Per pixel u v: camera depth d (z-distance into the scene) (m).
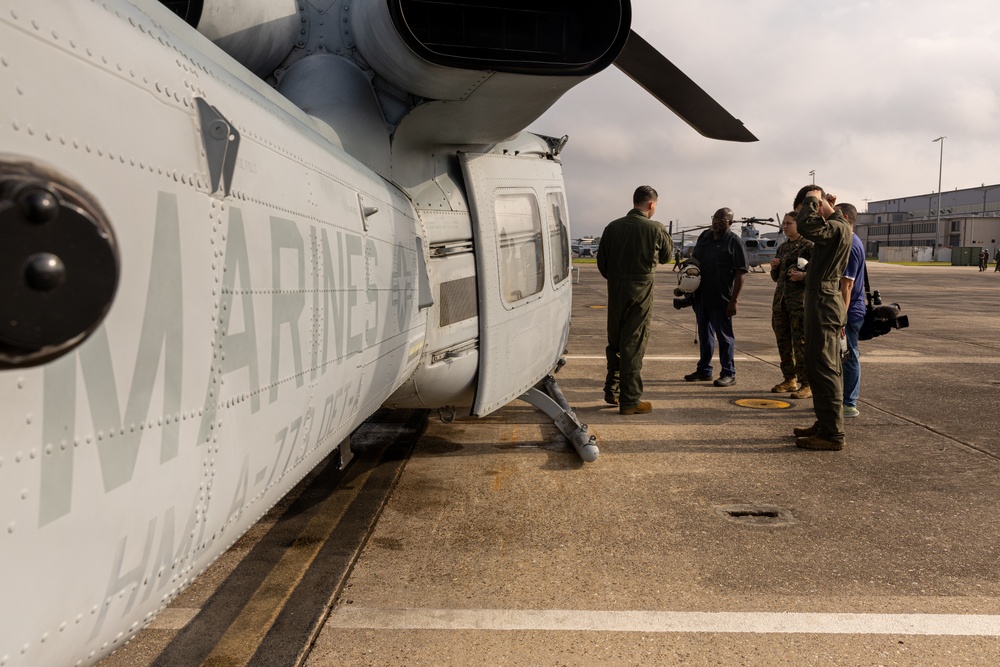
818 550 3.20
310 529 3.41
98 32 1.09
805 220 4.47
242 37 2.71
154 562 1.26
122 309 1.07
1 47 0.87
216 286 1.36
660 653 2.37
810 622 2.57
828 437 4.74
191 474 1.32
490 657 2.34
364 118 3.01
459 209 3.64
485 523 3.48
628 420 5.54
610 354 5.96
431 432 5.19
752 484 4.07
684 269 6.91
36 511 0.92
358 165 2.65
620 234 5.37
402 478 4.16
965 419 5.60
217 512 1.48
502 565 3.02
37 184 0.73
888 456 4.62
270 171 1.66
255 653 2.35
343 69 3.01
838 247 4.57
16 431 0.88
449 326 3.55
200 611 2.62
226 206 1.41
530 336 4.24
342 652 2.36
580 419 5.56
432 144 3.52
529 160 4.29
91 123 1.02
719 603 2.71
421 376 3.50
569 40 2.83
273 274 1.62
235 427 1.48
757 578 2.92
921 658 2.35
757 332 11.32
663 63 3.85
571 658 2.34
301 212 1.81
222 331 1.39
